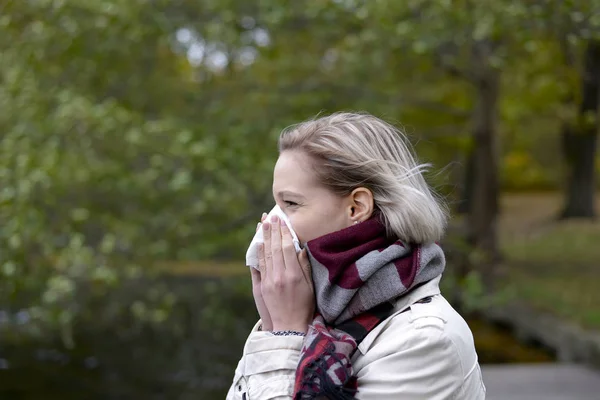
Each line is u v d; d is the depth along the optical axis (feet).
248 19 29.68
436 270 6.38
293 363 6.13
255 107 32.32
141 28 27.81
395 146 6.65
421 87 42.45
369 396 5.90
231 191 27.96
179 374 31.19
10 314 29.96
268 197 30.27
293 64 33.58
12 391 29.14
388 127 6.77
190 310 35.42
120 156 27.61
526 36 25.11
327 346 5.97
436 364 5.93
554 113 41.98
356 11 27.14
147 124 26.94
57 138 25.31
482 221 42.45
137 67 31.01
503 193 114.52
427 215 6.29
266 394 6.03
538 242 60.95
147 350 33.71
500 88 42.22
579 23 23.27
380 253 6.12
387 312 6.24
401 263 6.18
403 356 5.94
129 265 28.17
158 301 32.37
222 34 28.40
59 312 25.07
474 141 42.06
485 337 36.06
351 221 6.40
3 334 33.14
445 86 44.73
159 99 32.45
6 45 28.22
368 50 30.91
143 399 28.37
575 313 32.27
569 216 74.38
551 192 117.08
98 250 27.04
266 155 29.45
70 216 26.20
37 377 30.37
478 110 41.06
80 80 29.86
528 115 43.91
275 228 6.53
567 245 58.29
